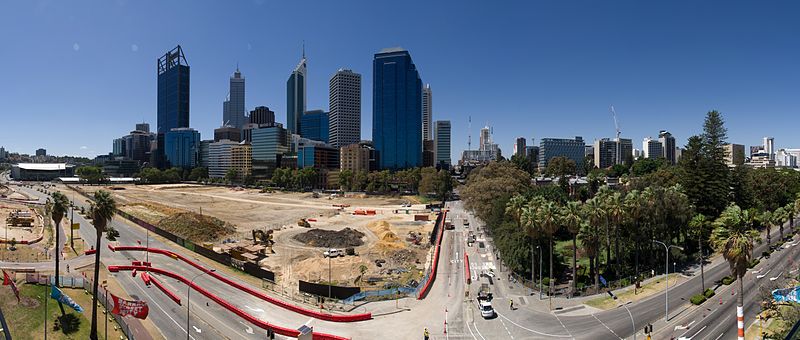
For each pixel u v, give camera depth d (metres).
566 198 114.62
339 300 67.56
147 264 85.38
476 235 124.38
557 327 56.47
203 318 60.53
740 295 44.75
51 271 79.06
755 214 111.06
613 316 59.38
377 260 92.00
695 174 105.81
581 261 89.06
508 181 126.00
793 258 84.81
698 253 89.81
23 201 196.38
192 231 118.25
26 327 53.50
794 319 45.81
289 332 55.38
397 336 54.50
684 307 61.47
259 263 91.81
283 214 174.62
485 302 61.62
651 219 78.19
